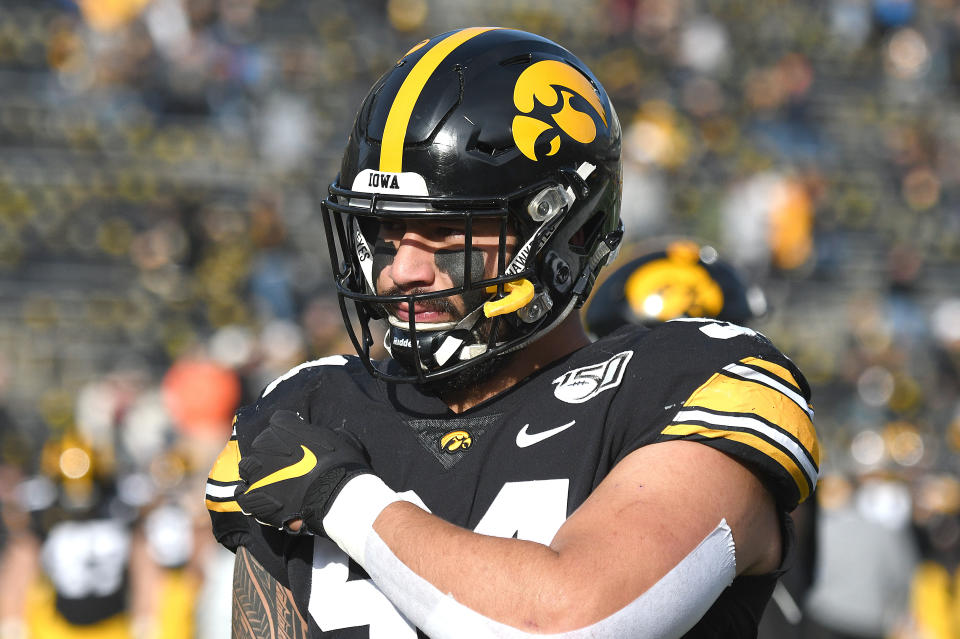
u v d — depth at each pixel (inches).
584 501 189.6
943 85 2073.1
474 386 209.6
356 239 213.6
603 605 169.9
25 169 1514.5
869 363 1407.5
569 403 200.4
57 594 721.0
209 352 1139.9
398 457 205.5
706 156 1750.7
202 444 926.4
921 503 842.8
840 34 2102.6
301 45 1824.6
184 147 1582.2
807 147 1834.4
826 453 1301.7
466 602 174.6
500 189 201.5
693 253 346.9
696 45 1964.8
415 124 201.8
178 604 722.2
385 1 1932.8
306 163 1610.5
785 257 1566.2
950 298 1642.5
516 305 200.4
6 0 1674.5
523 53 213.5
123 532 727.1
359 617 197.9
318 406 219.6
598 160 214.5
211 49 1663.4
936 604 829.8
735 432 184.1
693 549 176.2
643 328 215.0
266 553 210.7
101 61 1625.2
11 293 1368.1
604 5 2027.6
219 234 1469.0
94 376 1306.6
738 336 199.8
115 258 1424.7
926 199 1782.7
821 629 745.6
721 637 193.6
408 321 204.5
